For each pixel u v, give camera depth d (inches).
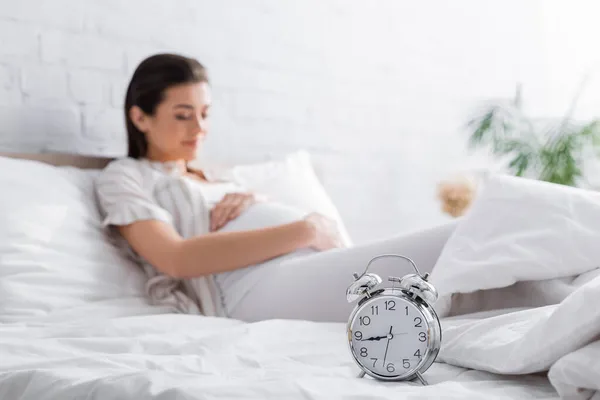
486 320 44.7
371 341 43.3
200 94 86.6
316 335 57.3
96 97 95.7
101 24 96.1
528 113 147.8
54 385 39.6
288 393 34.3
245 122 110.9
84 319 68.8
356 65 125.8
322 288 72.4
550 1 147.9
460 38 141.3
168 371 40.9
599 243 52.0
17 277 68.7
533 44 148.0
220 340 52.9
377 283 44.5
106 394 36.3
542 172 128.3
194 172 92.5
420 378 42.7
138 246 78.5
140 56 100.0
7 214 71.3
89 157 89.9
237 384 35.1
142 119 86.6
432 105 137.7
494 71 146.7
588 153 127.9
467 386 39.2
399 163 132.8
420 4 135.3
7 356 48.5
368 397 33.8
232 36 109.6
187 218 83.0
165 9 102.3
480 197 60.0
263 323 59.9
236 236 76.6
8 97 88.0
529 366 39.2
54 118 91.8
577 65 145.7
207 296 79.6
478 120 137.9
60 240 73.7
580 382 34.7
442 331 47.8
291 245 77.2
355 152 125.8
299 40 117.7
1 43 87.6
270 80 114.0
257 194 89.4
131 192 80.5
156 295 78.2
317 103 120.1
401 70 132.6
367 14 127.3
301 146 118.1
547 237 53.2
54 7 91.8
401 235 71.7
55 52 92.0
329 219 83.3
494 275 53.6
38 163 80.6
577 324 36.2
